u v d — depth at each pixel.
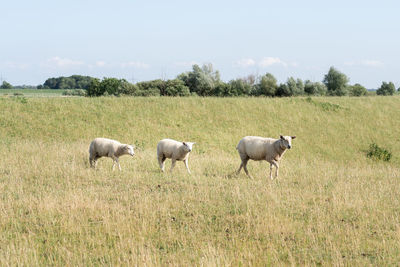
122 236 8.40
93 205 10.02
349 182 14.04
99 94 60.34
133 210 10.02
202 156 21.56
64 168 14.46
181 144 15.46
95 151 15.89
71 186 12.38
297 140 31.92
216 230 9.05
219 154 26.30
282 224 9.08
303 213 10.17
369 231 8.94
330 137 33.31
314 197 11.62
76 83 154.75
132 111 32.31
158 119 31.75
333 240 8.31
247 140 15.46
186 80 61.62
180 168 16.56
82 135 27.42
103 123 29.70
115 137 27.88
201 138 29.73
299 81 59.41
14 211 9.77
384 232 8.85
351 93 65.50
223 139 30.20
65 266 6.99
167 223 9.17
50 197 10.70
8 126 27.27
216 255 7.30
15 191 11.48
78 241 8.26
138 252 7.71
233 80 60.28
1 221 9.04
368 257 7.57
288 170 16.86
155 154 20.41
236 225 9.27
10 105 30.23
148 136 28.70
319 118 36.50
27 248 7.52
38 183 12.69
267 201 10.95
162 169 15.68
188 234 8.69
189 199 11.10
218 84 60.53
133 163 17.06
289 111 37.00
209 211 10.13
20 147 19.45
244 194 11.66
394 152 31.91
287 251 7.79
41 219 9.27
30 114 29.45
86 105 32.16
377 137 34.38
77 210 9.79
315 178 14.67
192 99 36.62
